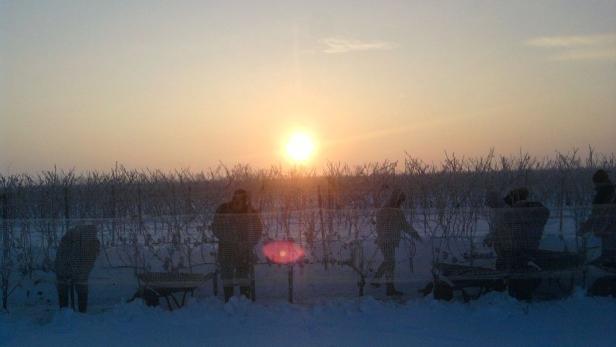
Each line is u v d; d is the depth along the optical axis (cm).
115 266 995
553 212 1002
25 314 949
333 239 1011
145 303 952
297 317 885
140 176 1534
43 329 862
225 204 997
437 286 963
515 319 864
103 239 1046
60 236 1127
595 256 990
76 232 965
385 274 983
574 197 1417
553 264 952
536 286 954
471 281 952
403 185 1385
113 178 1552
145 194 1483
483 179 1371
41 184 1474
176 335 826
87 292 962
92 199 1517
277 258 1005
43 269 1073
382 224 982
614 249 957
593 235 970
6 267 988
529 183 1430
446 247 1013
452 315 883
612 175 1466
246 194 1002
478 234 1030
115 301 989
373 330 830
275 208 1383
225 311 906
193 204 1391
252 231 961
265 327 850
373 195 1390
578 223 991
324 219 1025
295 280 1006
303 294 997
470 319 869
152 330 847
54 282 986
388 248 980
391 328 837
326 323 862
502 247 955
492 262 1005
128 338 817
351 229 1014
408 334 812
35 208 1457
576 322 849
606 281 955
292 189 1450
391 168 1437
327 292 1000
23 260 1069
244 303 927
